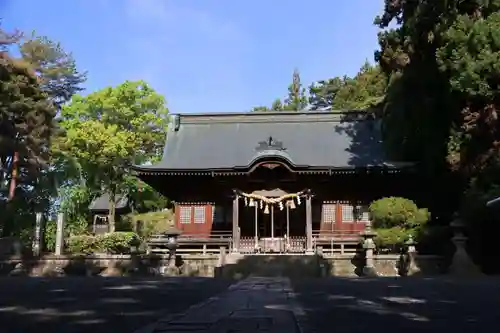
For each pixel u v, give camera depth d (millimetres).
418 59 25469
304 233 33469
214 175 32500
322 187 33781
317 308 8617
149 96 48500
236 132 38250
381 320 7137
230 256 26625
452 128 23219
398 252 26094
